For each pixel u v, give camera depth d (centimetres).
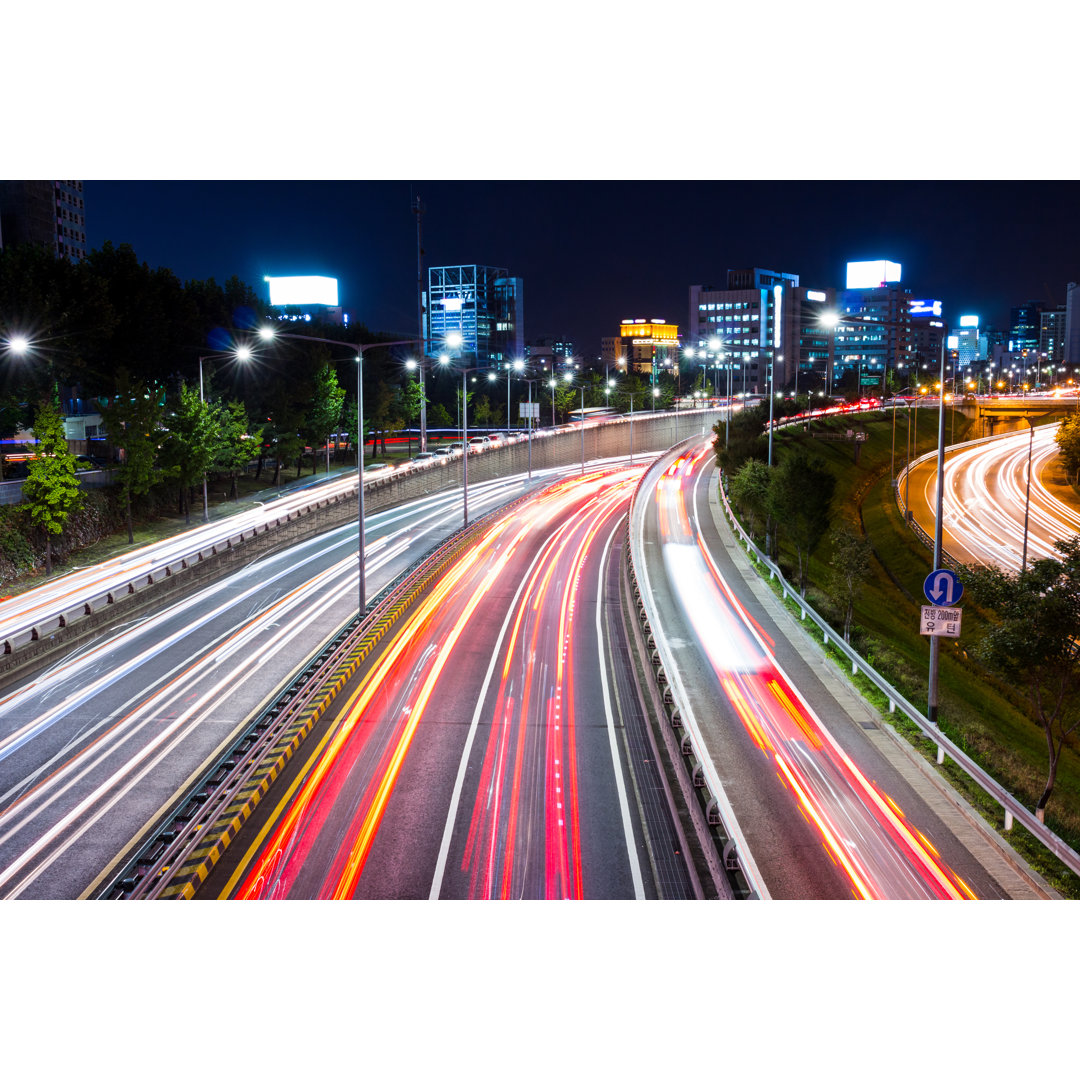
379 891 1764
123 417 4844
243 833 1994
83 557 4647
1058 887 1764
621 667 3169
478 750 2448
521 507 6994
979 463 9925
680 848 1939
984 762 2422
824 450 9481
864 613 4488
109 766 2464
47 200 14225
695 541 5491
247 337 7406
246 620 3856
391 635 3559
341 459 8969
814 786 2208
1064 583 2048
